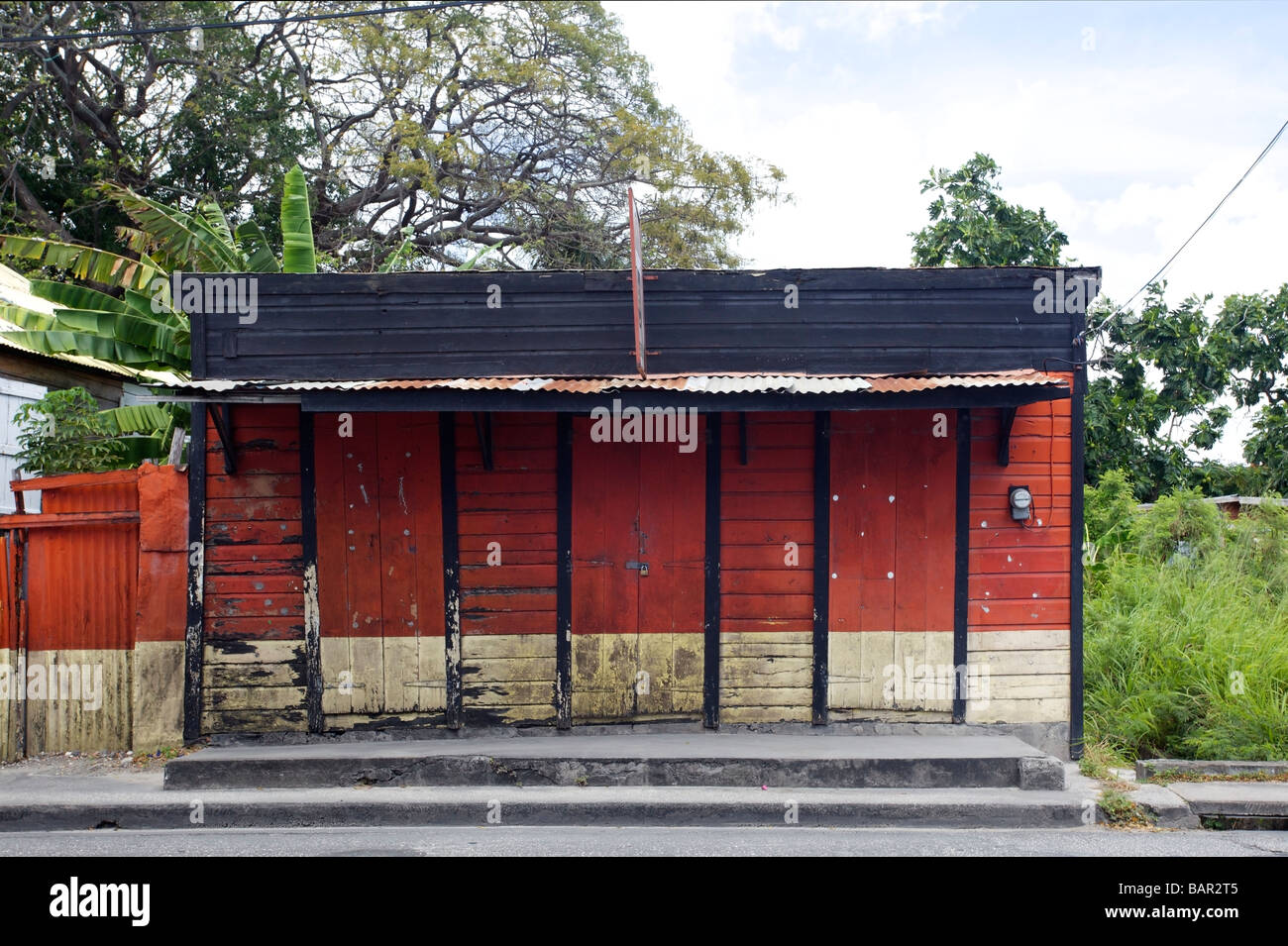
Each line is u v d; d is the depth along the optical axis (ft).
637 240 25.98
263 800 23.26
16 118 65.67
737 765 24.14
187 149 70.74
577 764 24.35
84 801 23.50
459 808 22.99
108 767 27.04
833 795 23.30
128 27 66.90
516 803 22.95
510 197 74.79
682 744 25.72
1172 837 21.40
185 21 66.80
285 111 71.31
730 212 75.41
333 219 76.54
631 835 21.68
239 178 72.54
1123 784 24.21
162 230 38.04
